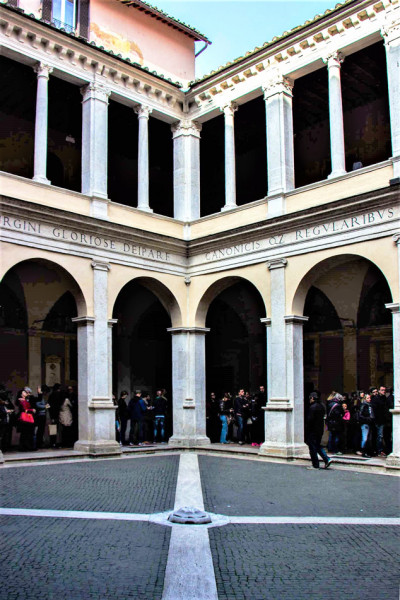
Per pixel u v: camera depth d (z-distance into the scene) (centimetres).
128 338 2516
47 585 681
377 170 1722
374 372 2102
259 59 2030
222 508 1097
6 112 2186
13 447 2022
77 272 1884
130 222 2067
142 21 2486
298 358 1875
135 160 2558
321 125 2312
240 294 2472
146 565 752
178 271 2189
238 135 2467
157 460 1788
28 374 2173
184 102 2283
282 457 1791
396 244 1634
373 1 1745
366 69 1997
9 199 1705
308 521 991
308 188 1886
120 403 2181
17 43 1834
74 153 2353
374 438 1809
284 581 704
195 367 2155
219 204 2588
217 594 661
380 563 771
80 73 1991
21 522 959
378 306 2103
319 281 2155
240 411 2155
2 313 2120
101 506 1092
